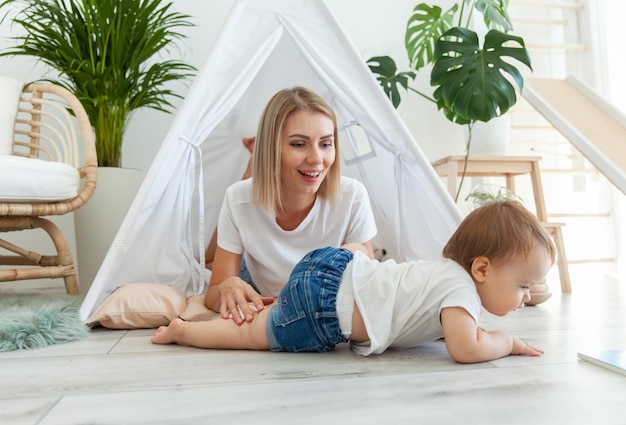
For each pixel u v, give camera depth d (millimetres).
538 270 824
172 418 579
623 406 605
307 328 886
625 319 1272
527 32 2682
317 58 1396
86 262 1874
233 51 1345
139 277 1339
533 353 873
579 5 2611
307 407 609
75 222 1911
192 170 1358
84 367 825
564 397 640
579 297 1736
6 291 2025
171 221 1374
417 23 2709
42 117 2240
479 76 1681
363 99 1395
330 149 1089
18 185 1491
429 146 2693
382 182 1608
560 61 2721
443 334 888
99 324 1223
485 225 845
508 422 555
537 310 1437
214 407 613
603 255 2609
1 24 2240
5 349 952
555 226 1895
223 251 1219
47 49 1891
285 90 1108
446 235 1397
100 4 1812
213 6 2436
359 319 870
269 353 917
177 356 898
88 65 1843
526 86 2283
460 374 751
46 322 1050
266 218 1191
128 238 1258
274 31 1394
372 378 735
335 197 1181
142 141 2346
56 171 1564
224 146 1913
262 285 1288
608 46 2568
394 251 1592
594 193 2643
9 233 2193
